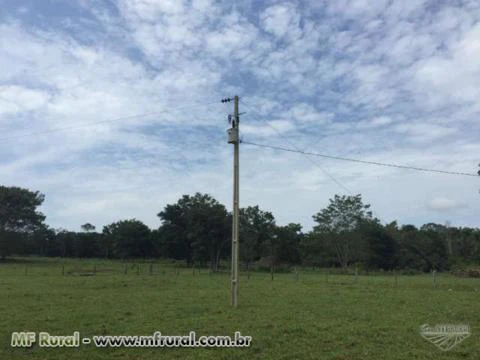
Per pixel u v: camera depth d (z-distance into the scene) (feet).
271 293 100.27
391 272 291.79
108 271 214.28
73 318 62.13
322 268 329.72
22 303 78.89
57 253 483.51
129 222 422.41
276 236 342.64
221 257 342.85
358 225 338.34
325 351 44.60
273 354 43.55
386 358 41.91
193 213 319.06
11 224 373.61
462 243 357.82
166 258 388.37
